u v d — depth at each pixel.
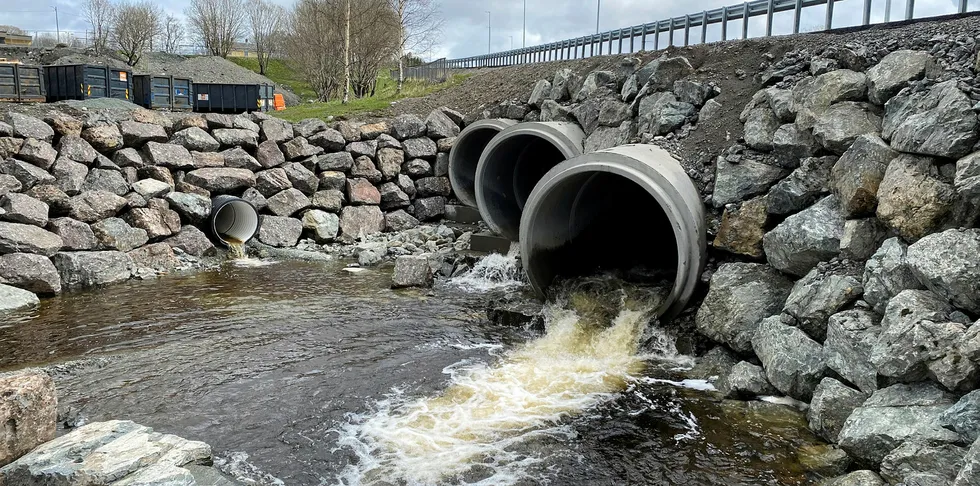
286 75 53.66
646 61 16.50
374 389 8.30
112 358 9.07
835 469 6.37
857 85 9.95
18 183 12.93
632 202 14.66
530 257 11.74
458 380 8.69
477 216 18.72
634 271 12.93
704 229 10.44
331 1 31.69
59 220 12.91
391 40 32.66
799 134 10.28
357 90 31.70
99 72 19.80
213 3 54.59
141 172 15.30
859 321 7.27
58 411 7.38
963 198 7.07
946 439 5.44
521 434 7.19
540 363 9.41
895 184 7.82
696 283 10.12
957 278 6.20
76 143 14.33
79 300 11.91
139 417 7.34
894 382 6.39
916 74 9.23
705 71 14.20
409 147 19.47
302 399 7.94
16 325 10.41
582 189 12.91
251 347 9.68
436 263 15.06
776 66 12.69
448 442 6.97
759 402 7.98
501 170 16.91
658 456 6.75
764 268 9.60
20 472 5.39
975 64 8.70
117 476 5.33
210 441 6.84
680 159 11.93
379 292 13.09
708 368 9.18
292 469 6.35
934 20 13.02
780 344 8.09
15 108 15.69
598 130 15.45
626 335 10.25
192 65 43.16
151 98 21.20
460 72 27.83
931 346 6.02
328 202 17.95
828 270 8.38
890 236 8.21
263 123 17.73
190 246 15.05
